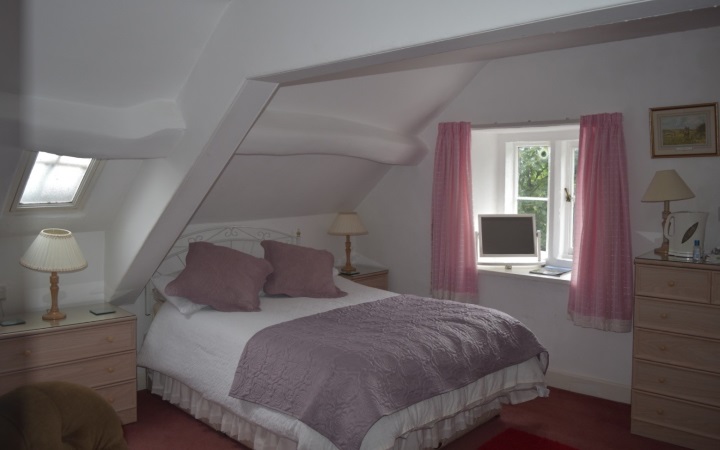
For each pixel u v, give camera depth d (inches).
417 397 117.1
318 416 111.2
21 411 74.0
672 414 144.3
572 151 194.1
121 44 112.9
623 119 166.6
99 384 146.4
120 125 127.3
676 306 142.5
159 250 156.1
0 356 131.6
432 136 207.5
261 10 110.1
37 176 139.6
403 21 85.6
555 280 180.5
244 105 121.6
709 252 153.9
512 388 145.2
